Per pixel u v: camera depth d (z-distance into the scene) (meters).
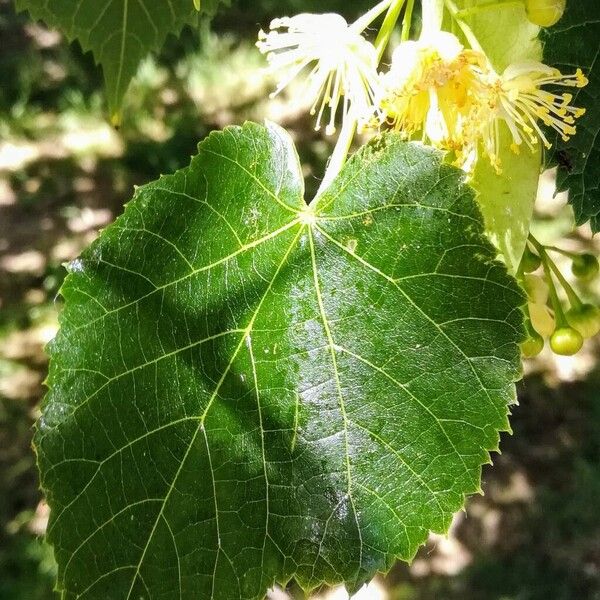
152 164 0.40
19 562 0.26
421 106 0.08
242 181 0.08
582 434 0.30
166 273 0.08
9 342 0.33
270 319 0.08
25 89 0.44
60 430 0.08
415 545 0.08
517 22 0.09
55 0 0.14
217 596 0.08
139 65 0.15
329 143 0.37
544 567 0.27
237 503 0.08
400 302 0.08
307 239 0.08
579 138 0.10
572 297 0.11
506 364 0.08
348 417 0.08
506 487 0.29
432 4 0.09
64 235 0.37
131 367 0.08
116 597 0.08
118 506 0.08
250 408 0.08
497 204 0.09
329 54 0.09
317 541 0.08
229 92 0.42
